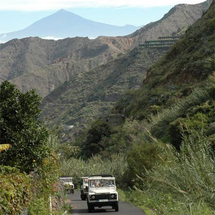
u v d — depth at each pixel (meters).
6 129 16.11
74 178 72.06
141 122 86.94
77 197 43.03
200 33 115.38
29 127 16.45
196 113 52.88
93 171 71.12
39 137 16.53
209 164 9.14
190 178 9.05
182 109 60.28
